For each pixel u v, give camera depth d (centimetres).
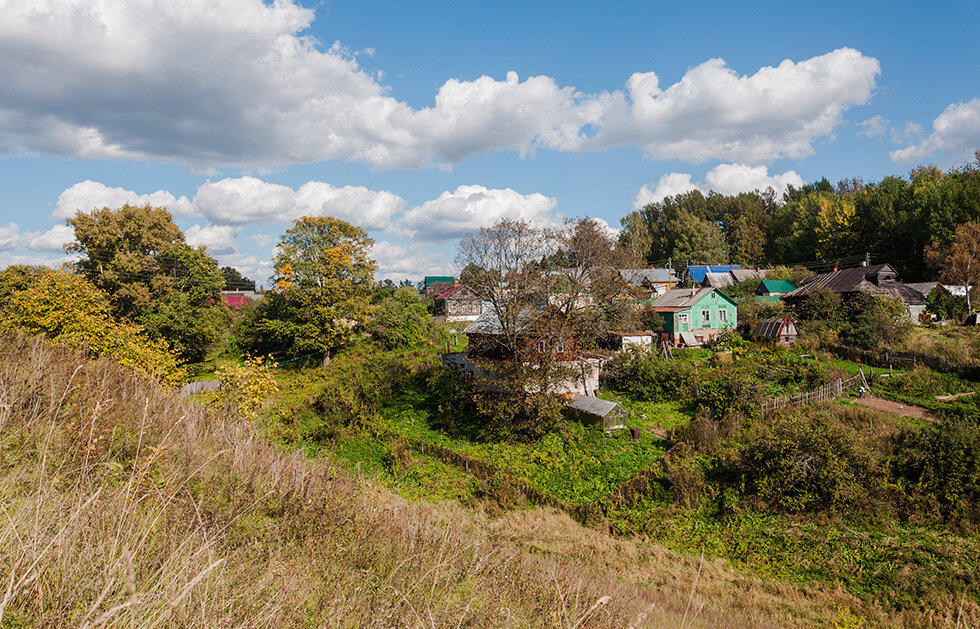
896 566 1394
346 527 686
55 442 578
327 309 4103
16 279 3928
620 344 3738
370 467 2245
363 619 459
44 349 1023
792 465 1759
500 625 519
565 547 1552
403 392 3297
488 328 2961
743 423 2317
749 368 3144
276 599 419
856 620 1202
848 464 1722
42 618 293
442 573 612
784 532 1606
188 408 964
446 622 479
